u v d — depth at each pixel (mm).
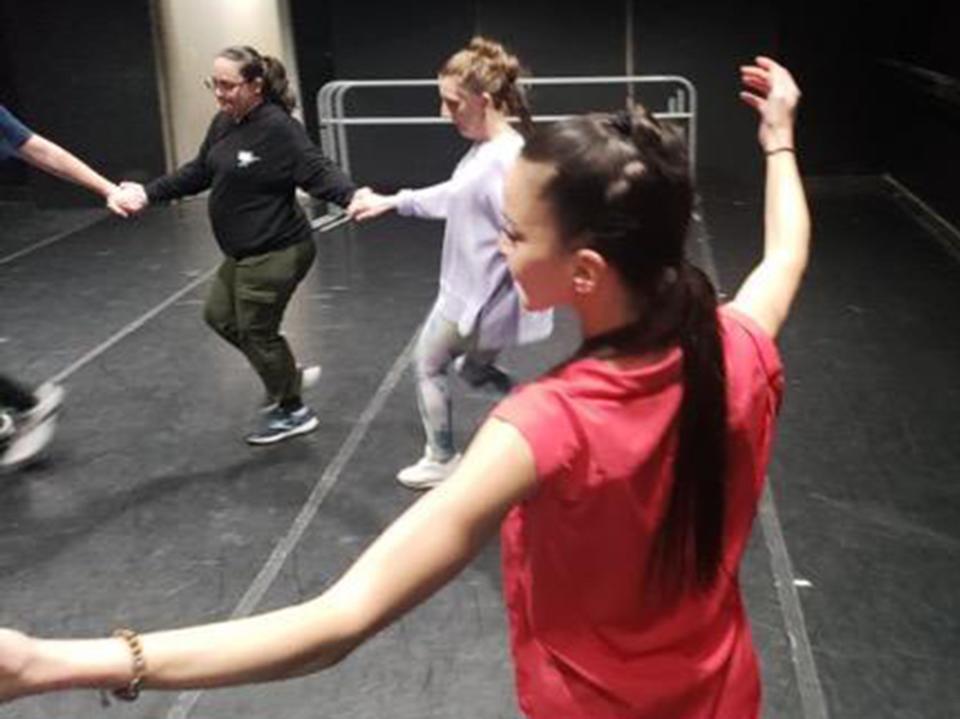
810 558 3652
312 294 7172
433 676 3094
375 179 11156
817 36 10625
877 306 6570
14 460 4504
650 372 1182
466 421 4898
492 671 3105
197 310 6887
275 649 1038
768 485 4184
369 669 3137
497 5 10641
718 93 10695
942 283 7043
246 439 4801
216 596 3562
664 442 1195
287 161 4277
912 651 3127
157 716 2957
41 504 4254
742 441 1276
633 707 1304
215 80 4234
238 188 4312
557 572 1240
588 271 1163
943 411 4891
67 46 10414
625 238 1144
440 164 11062
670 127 1216
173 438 4855
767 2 10445
